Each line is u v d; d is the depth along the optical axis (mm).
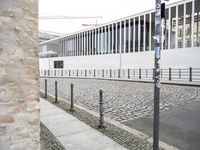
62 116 7504
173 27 30656
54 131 5777
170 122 6672
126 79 26375
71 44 50594
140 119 7156
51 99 11555
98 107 9219
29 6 3811
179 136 5430
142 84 20219
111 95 12656
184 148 4672
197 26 28188
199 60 22781
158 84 3459
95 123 6586
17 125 3703
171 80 22672
